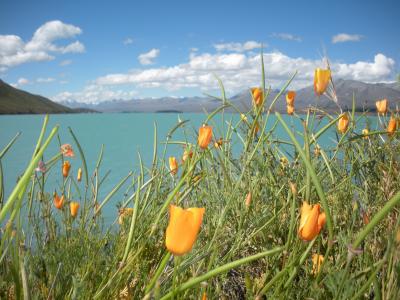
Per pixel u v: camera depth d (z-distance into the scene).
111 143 36.12
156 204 2.07
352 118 2.38
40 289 1.52
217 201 2.14
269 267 1.82
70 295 1.49
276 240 1.92
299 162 2.15
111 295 1.49
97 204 2.24
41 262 1.71
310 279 1.39
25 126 68.38
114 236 2.21
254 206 2.05
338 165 2.47
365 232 0.88
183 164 1.98
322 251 1.71
